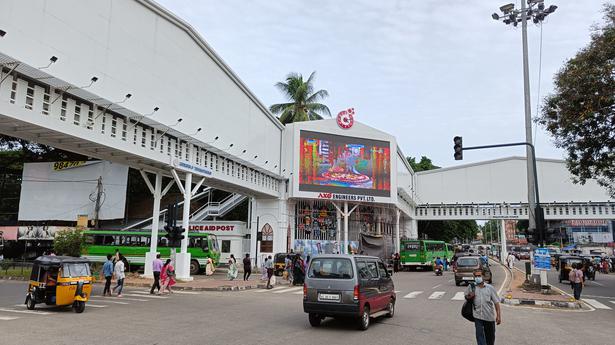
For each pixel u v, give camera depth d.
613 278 34.56
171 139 22.41
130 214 46.56
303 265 24.02
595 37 18.81
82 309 12.94
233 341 8.89
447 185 52.91
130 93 19.48
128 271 30.31
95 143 17.31
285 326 10.88
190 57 24.53
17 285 21.39
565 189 47.41
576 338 10.09
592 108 18.77
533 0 22.41
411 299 17.75
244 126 30.77
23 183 41.38
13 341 8.67
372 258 12.25
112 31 18.53
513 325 11.84
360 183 38.22
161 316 12.26
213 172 26.19
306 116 43.19
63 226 38.78
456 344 8.96
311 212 38.12
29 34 14.44
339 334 9.96
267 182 34.19
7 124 14.88
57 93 15.55
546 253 19.19
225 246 38.38
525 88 21.75
